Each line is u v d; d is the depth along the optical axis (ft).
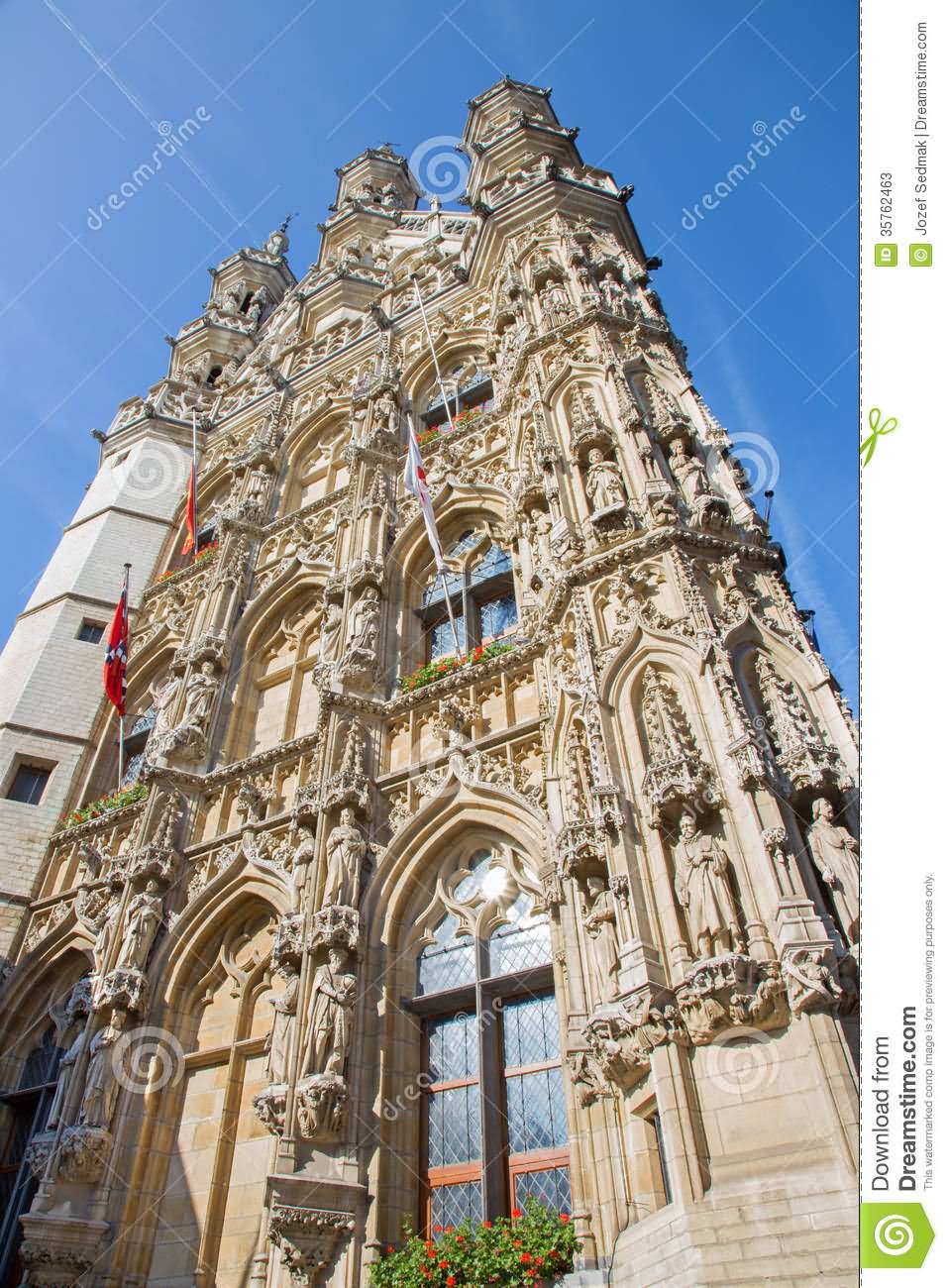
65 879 64.28
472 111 112.98
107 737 77.30
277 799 55.88
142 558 93.20
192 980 51.39
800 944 28.60
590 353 59.41
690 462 48.80
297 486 87.61
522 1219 33.94
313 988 42.34
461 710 50.80
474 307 87.10
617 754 37.76
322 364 99.96
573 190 81.10
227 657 69.10
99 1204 42.98
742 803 33.17
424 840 47.34
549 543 51.47
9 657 82.84
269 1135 43.37
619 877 33.73
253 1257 39.81
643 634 40.88
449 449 70.90
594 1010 33.17
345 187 148.56
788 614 41.70
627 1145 31.04
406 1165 38.83
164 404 112.37
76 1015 51.75
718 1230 25.20
